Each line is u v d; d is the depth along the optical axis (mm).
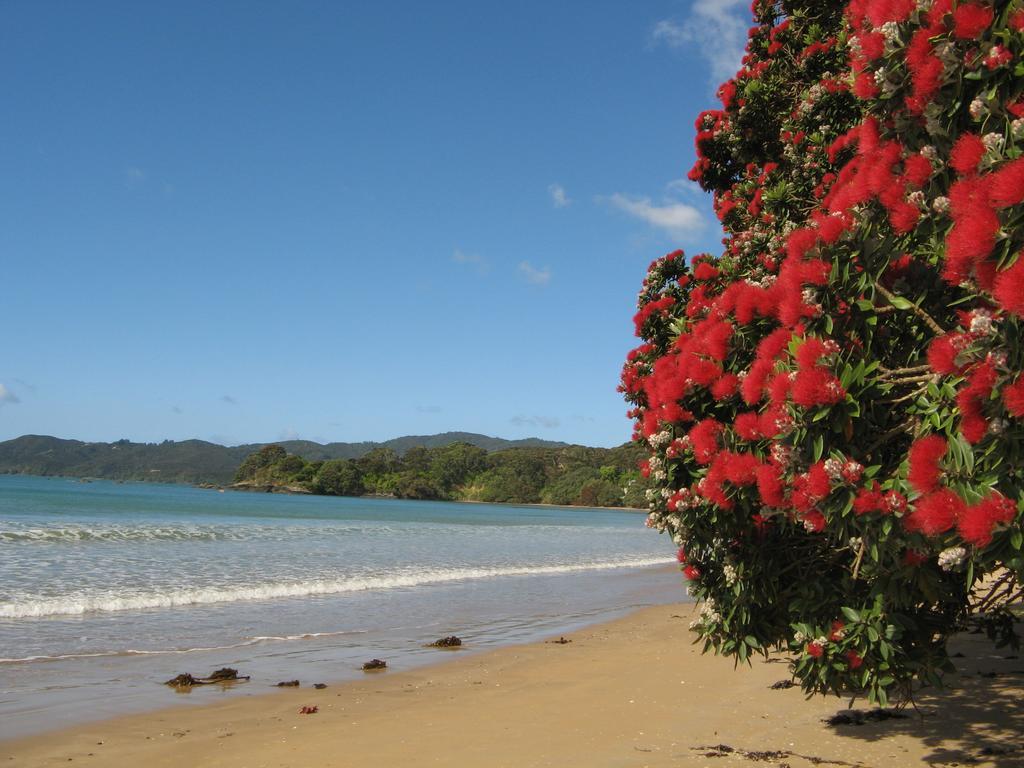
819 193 8258
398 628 14648
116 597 16469
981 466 3383
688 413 5211
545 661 11602
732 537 5211
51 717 8180
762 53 11094
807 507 3955
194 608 15945
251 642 12719
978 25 3533
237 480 161000
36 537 29844
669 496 5316
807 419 3895
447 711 8492
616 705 8477
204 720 8195
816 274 4121
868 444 4008
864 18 4512
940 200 3688
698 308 7859
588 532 58281
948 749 6117
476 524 64125
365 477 158625
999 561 3256
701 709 8062
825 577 5176
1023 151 3264
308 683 10055
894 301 4133
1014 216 3061
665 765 6113
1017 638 5906
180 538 33500
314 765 6605
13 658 10930
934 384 3758
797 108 9836
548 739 7156
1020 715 6938
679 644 13023
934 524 3373
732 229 10383
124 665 10766
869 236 4137
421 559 29594
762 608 5574
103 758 6934
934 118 3787
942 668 4898
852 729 6836
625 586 23203
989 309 3504
